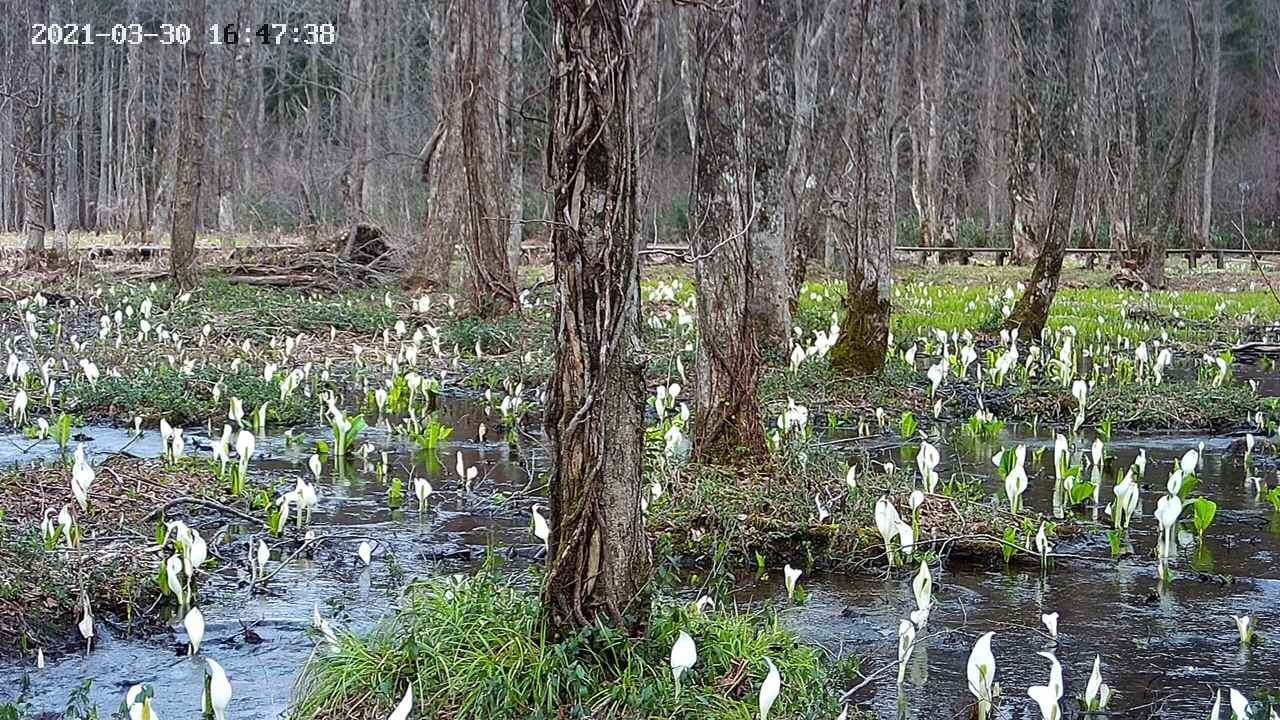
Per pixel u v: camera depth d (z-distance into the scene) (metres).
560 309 5.38
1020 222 40.25
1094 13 35.47
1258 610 7.28
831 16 25.48
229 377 14.29
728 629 5.79
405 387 14.43
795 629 6.80
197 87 23.39
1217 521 9.38
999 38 48.91
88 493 9.03
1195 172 48.03
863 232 14.97
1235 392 14.63
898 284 31.00
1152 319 24.52
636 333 5.46
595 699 5.24
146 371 15.01
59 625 6.63
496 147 20.22
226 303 21.95
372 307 22.64
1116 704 5.89
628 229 5.35
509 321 19.81
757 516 8.34
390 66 45.91
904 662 6.00
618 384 5.43
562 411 5.42
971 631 6.90
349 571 7.86
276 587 7.51
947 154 47.25
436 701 5.35
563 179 5.30
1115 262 40.88
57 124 29.81
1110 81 40.06
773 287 15.68
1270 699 5.54
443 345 19.05
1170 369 18.62
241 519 8.90
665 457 9.35
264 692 5.93
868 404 14.05
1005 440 12.72
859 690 6.03
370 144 37.12
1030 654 6.55
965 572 8.01
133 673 6.17
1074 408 14.05
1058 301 27.81
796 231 20.48
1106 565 8.17
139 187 49.53
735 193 9.14
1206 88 51.28
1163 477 11.06
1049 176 39.44
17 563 6.97
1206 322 24.38
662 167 45.22
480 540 8.58
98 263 29.69
